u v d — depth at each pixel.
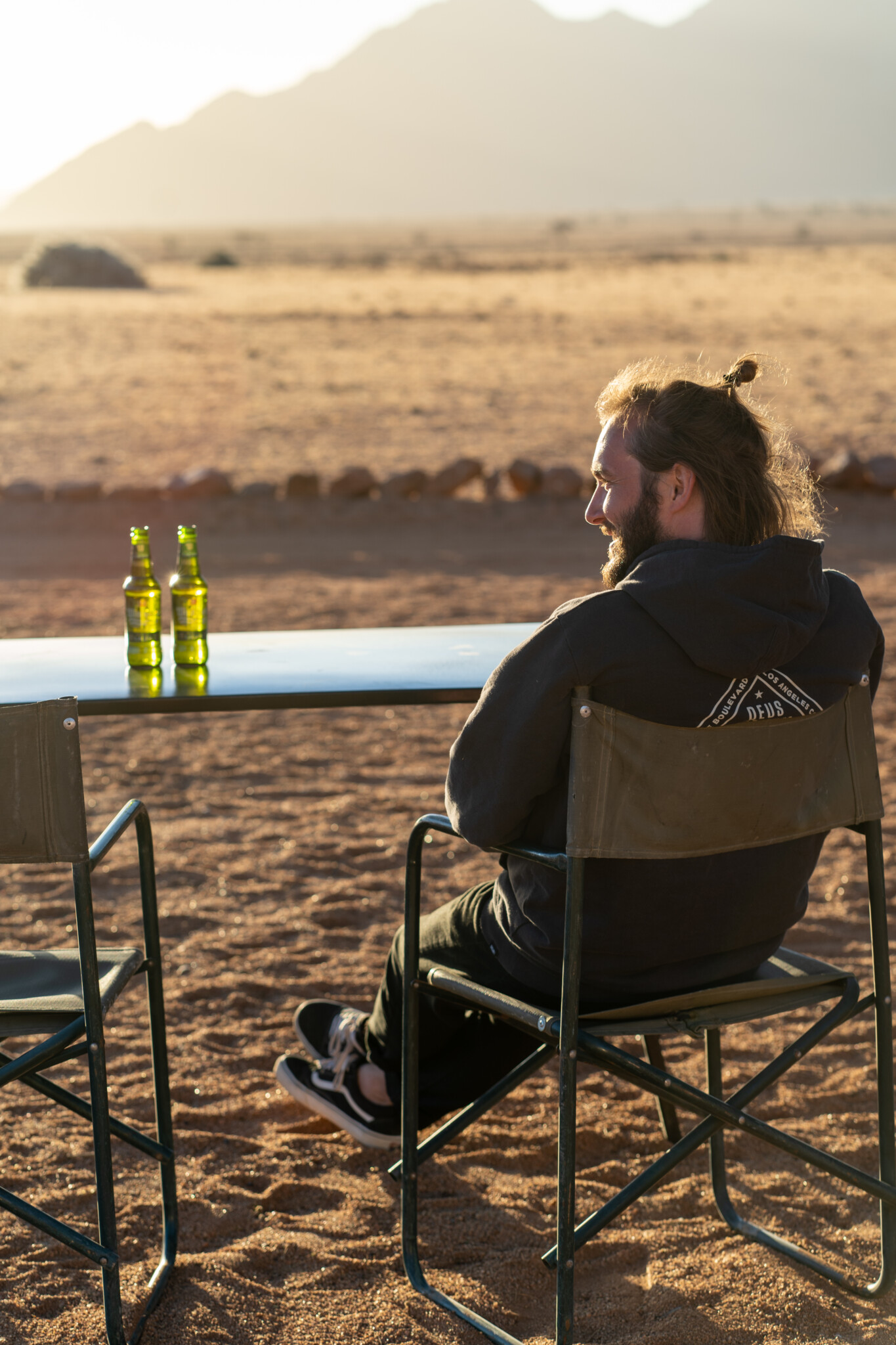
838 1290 3.73
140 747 9.12
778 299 51.41
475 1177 4.34
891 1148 3.65
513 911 3.52
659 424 3.28
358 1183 4.32
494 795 3.23
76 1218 4.03
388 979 4.02
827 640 3.35
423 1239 3.98
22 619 12.05
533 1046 3.97
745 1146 4.52
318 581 13.73
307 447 22.02
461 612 12.35
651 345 36.47
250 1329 3.54
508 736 3.17
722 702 3.15
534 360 33.66
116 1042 5.16
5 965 3.61
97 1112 3.26
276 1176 4.32
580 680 3.09
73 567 14.42
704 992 3.35
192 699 3.82
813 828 3.42
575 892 3.14
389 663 4.35
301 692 3.87
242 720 9.84
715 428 3.27
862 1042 5.22
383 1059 4.13
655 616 3.08
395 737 9.46
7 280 75.56
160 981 3.89
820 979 3.56
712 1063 4.33
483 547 15.42
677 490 3.29
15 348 36.69
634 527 3.35
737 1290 3.71
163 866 6.97
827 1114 4.70
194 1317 3.57
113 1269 3.29
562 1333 3.24
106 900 6.55
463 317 44.91
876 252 95.56
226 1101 4.77
